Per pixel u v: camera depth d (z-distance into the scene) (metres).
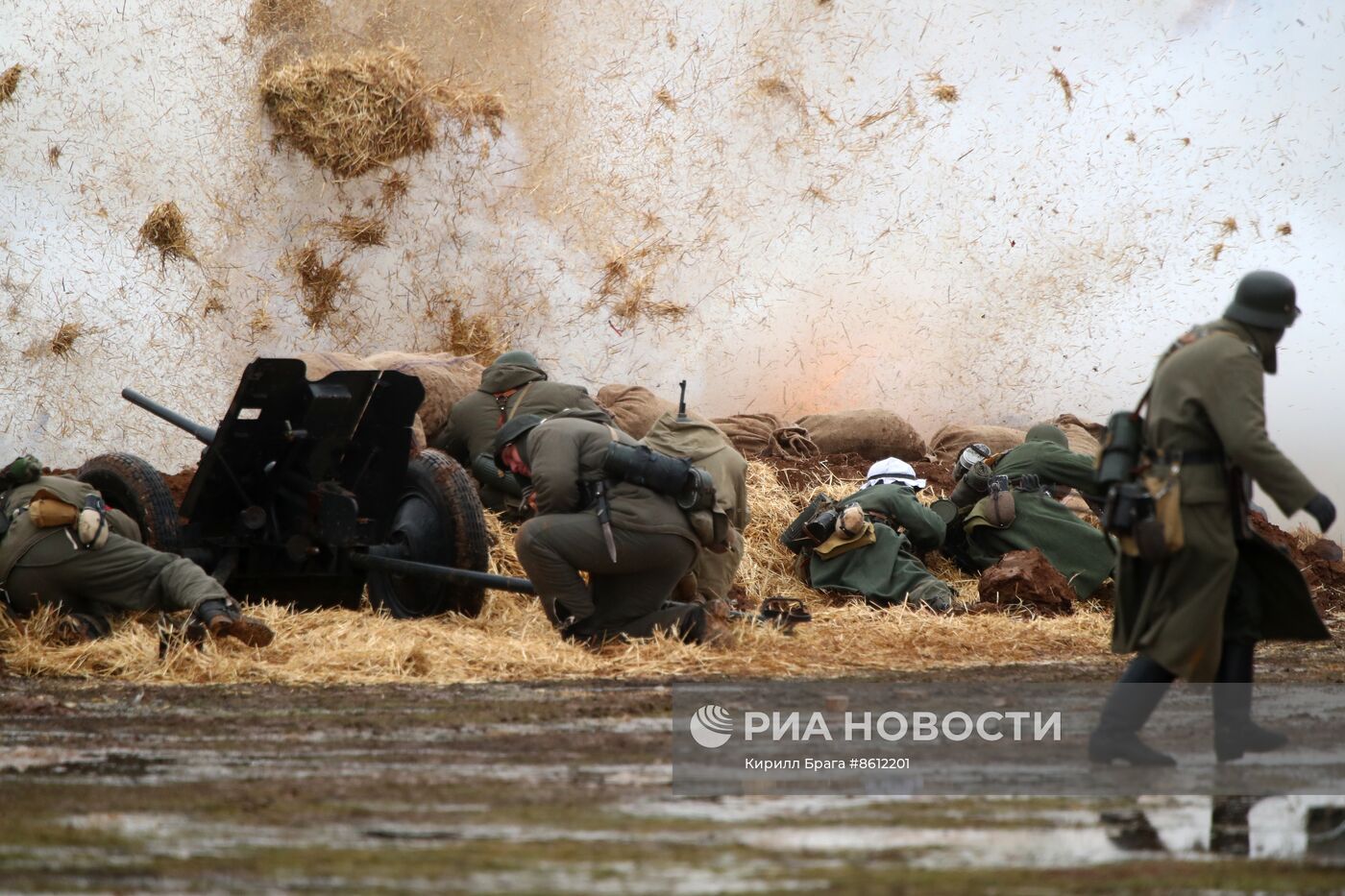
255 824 13.24
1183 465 16.30
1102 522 16.70
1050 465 35.38
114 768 15.72
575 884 11.33
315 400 27.17
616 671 23.55
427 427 35.94
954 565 35.75
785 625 27.73
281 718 18.94
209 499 27.86
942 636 28.20
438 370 37.25
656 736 17.77
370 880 11.46
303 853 12.26
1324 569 37.59
